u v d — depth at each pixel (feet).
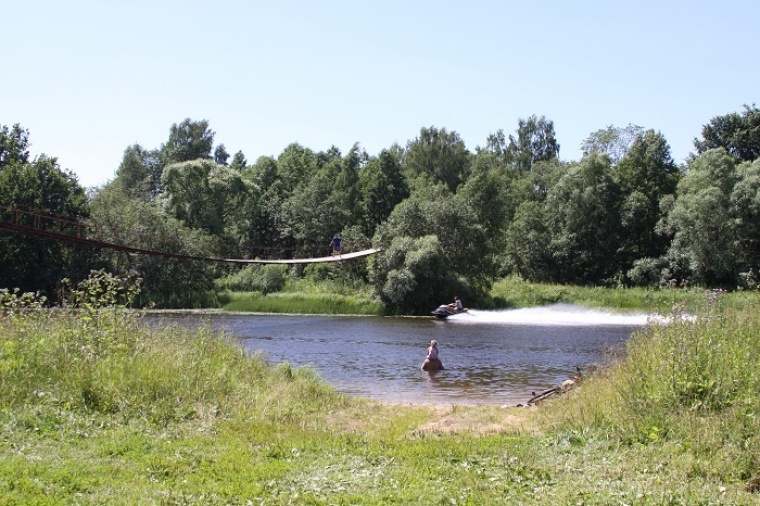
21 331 46.47
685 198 223.71
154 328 56.80
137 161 364.99
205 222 262.67
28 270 178.09
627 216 262.26
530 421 43.86
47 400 38.27
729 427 31.76
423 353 102.37
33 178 180.45
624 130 359.87
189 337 59.21
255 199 301.63
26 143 213.66
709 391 35.19
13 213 154.20
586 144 367.04
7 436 32.30
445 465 30.07
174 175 265.75
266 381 53.78
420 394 67.15
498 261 282.15
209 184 268.41
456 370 84.33
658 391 36.06
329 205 297.53
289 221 297.12
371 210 326.85
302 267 249.75
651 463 29.53
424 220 220.02
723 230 215.10
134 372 42.68
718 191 212.64
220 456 30.99
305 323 160.97
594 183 269.03
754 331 41.88
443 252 205.87
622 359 47.78
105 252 194.29
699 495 25.40
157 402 40.27
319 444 33.96
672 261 229.04
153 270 201.98
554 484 27.20
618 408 36.99
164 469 28.48
